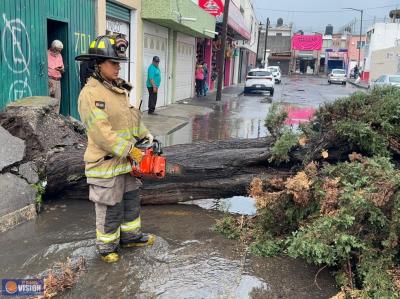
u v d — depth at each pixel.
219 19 22.64
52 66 8.01
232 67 37.38
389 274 3.12
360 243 3.27
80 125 6.35
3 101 6.60
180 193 5.07
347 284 3.24
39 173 4.90
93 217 4.66
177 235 4.28
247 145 5.41
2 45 6.51
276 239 4.04
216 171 4.96
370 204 3.28
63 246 3.90
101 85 3.40
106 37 3.39
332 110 4.95
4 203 4.30
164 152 5.21
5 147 4.71
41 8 7.55
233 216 4.83
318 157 4.81
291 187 3.94
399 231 3.20
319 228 3.37
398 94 4.78
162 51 15.69
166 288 3.26
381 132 4.60
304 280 3.44
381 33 47.72
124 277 3.40
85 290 3.21
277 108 5.50
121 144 3.33
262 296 3.19
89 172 3.47
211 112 15.70
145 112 13.65
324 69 79.44
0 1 6.41
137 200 3.86
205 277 3.44
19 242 3.98
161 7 12.80
